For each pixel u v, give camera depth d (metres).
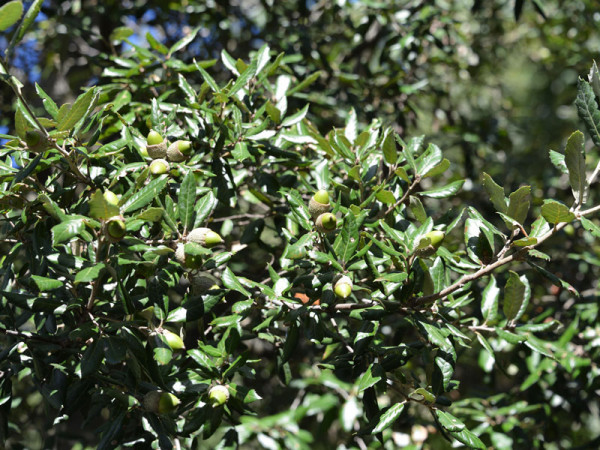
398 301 0.92
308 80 1.08
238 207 1.21
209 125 1.01
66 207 0.94
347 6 1.54
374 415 0.94
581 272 1.49
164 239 0.91
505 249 0.92
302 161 1.05
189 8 1.54
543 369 1.25
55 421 0.94
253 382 1.43
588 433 1.59
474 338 1.22
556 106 2.70
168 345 0.88
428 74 1.86
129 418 0.99
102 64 1.22
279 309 0.93
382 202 1.00
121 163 0.96
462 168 1.89
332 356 1.07
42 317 0.95
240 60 1.05
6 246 1.19
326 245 0.92
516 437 1.25
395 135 0.97
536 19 2.16
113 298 0.92
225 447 1.04
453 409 1.30
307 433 1.18
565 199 1.66
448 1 1.95
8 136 0.90
